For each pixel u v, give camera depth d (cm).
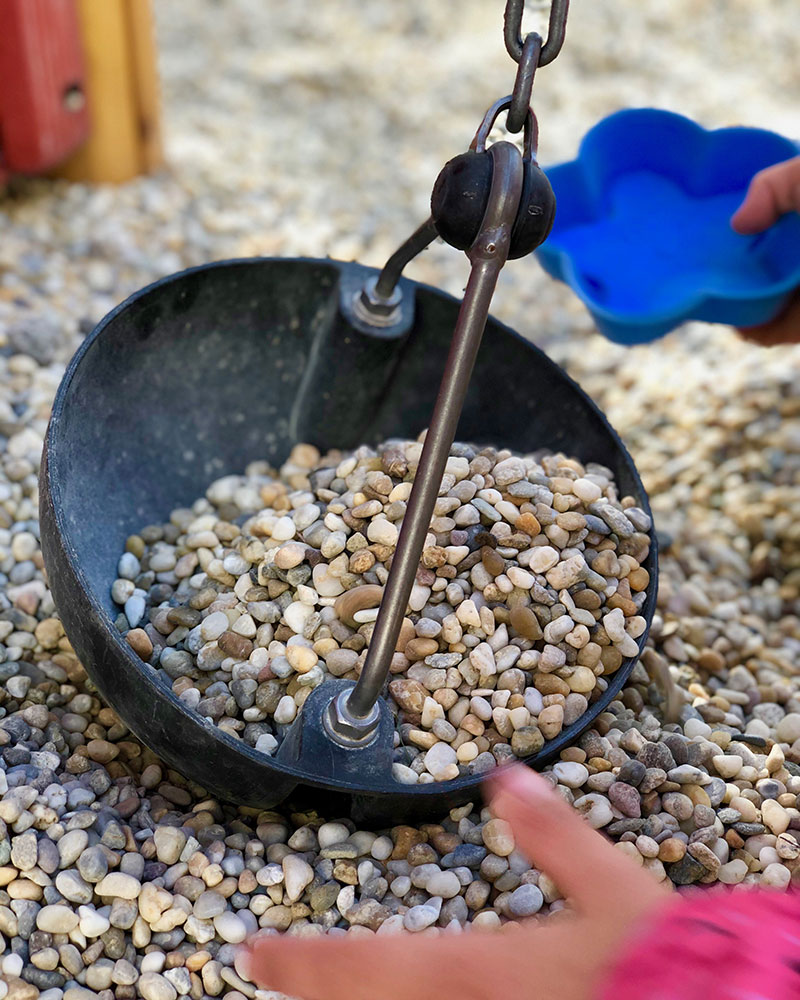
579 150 71
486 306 42
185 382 64
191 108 116
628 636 54
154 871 49
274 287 64
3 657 59
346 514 56
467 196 42
